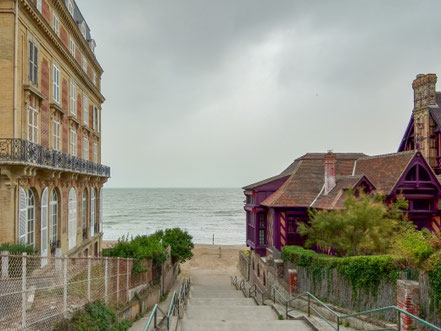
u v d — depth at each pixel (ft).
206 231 285.02
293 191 87.81
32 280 32.55
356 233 57.47
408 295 35.60
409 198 78.13
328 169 86.12
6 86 53.67
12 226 52.31
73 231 82.64
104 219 365.40
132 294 56.34
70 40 84.33
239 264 134.31
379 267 41.11
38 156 57.06
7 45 53.67
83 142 97.60
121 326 43.06
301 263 60.39
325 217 62.28
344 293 47.67
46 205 65.05
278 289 70.23
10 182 51.93
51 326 31.71
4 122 53.67
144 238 79.10
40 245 62.23
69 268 36.68
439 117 96.07
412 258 36.81
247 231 108.78
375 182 82.33
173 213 431.02
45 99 66.69
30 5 56.65
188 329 42.70
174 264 106.93
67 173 74.13
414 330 34.99
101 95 116.26
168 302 74.54
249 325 44.14
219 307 59.57
